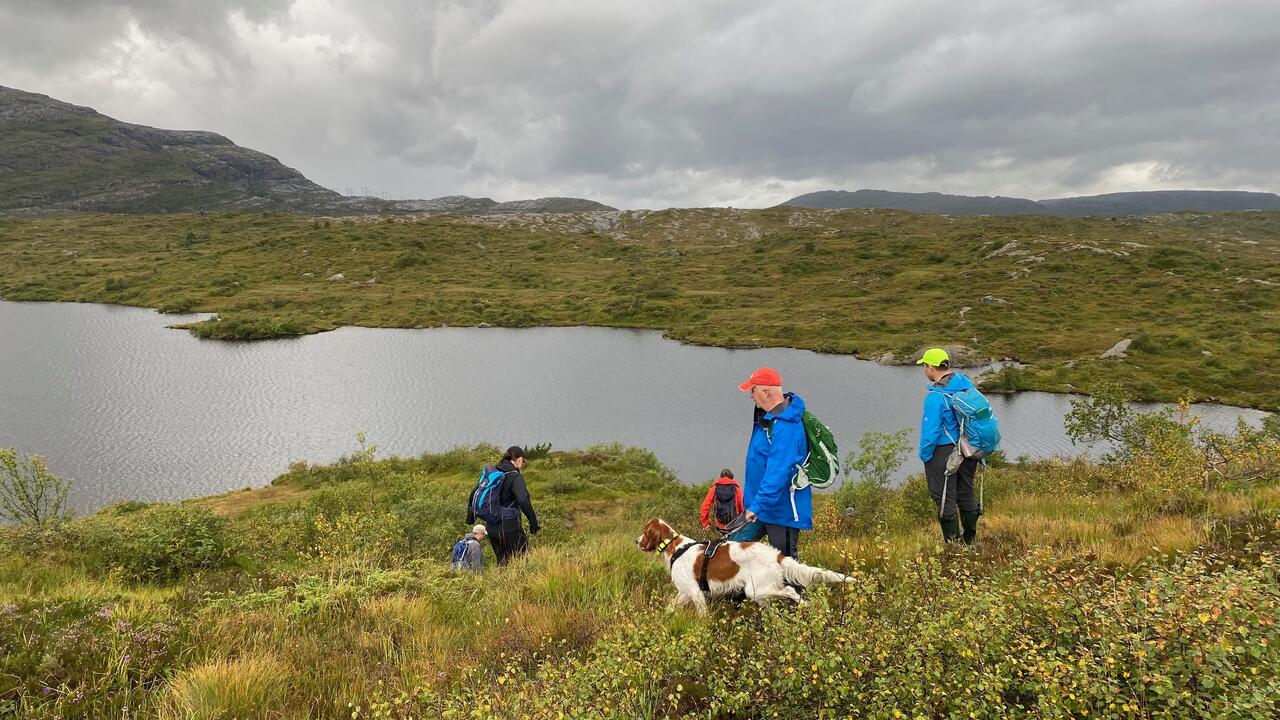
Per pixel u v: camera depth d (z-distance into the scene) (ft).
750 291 360.48
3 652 14.14
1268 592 9.16
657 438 146.10
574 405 172.14
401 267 427.74
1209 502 24.62
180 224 567.18
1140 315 254.27
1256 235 568.00
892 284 349.82
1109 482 45.16
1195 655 8.15
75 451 125.90
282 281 389.39
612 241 554.87
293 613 18.08
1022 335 234.58
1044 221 551.59
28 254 443.73
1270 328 214.28
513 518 26.50
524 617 16.05
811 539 22.30
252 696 12.16
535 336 274.36
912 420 153.69
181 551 35.14
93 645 14.21
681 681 11.04
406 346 247.70
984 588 11.06
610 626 13.67
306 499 75.97
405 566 27.20
